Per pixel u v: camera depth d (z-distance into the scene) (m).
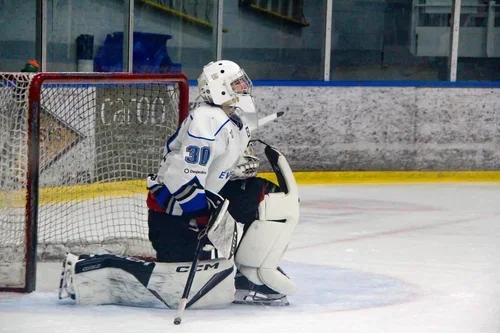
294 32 18.66
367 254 11.25
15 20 17.56
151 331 7.27
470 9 19.20
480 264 10.83
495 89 18.45
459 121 18.39
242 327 7.52
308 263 10.66
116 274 8.12
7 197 9.20
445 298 9.00
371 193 16.23
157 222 8.22
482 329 7.76
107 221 11.56
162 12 18.12
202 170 7.73
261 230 8.25
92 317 7.69
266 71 18.70
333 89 17.88
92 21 17.84
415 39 19.05
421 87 18.22
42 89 10.92
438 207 14.95
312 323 7.78
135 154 11.42
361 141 18.09
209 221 7.66
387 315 8.20
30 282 8.73
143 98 11.03
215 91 7.90
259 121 8.44
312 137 17.86
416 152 18.31
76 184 11.47
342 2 18.67
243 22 18.50
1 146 9.21
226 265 8.08
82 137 11.43
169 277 7.98
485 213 14.51
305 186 16.83
